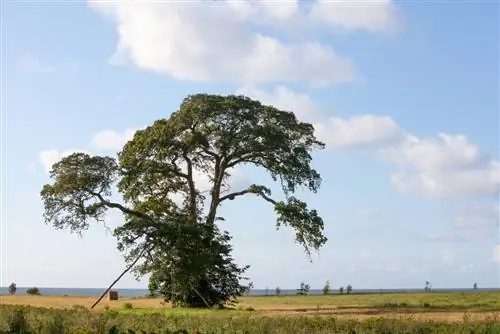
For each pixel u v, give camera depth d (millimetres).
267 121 56875
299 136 58438
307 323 29250
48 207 54219
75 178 54156
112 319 31453
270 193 57406
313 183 57531
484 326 28484
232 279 55969
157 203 57938
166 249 52156
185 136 56312
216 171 58312
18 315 30500
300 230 55750
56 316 30312
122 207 55938
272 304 62656
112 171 55781
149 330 28016
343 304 59688
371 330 27828
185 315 37062
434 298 70938
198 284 54312
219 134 55969
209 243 54031
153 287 55188
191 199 58250
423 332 27625
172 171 58094
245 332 27188
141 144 55906
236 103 55281
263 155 56969
